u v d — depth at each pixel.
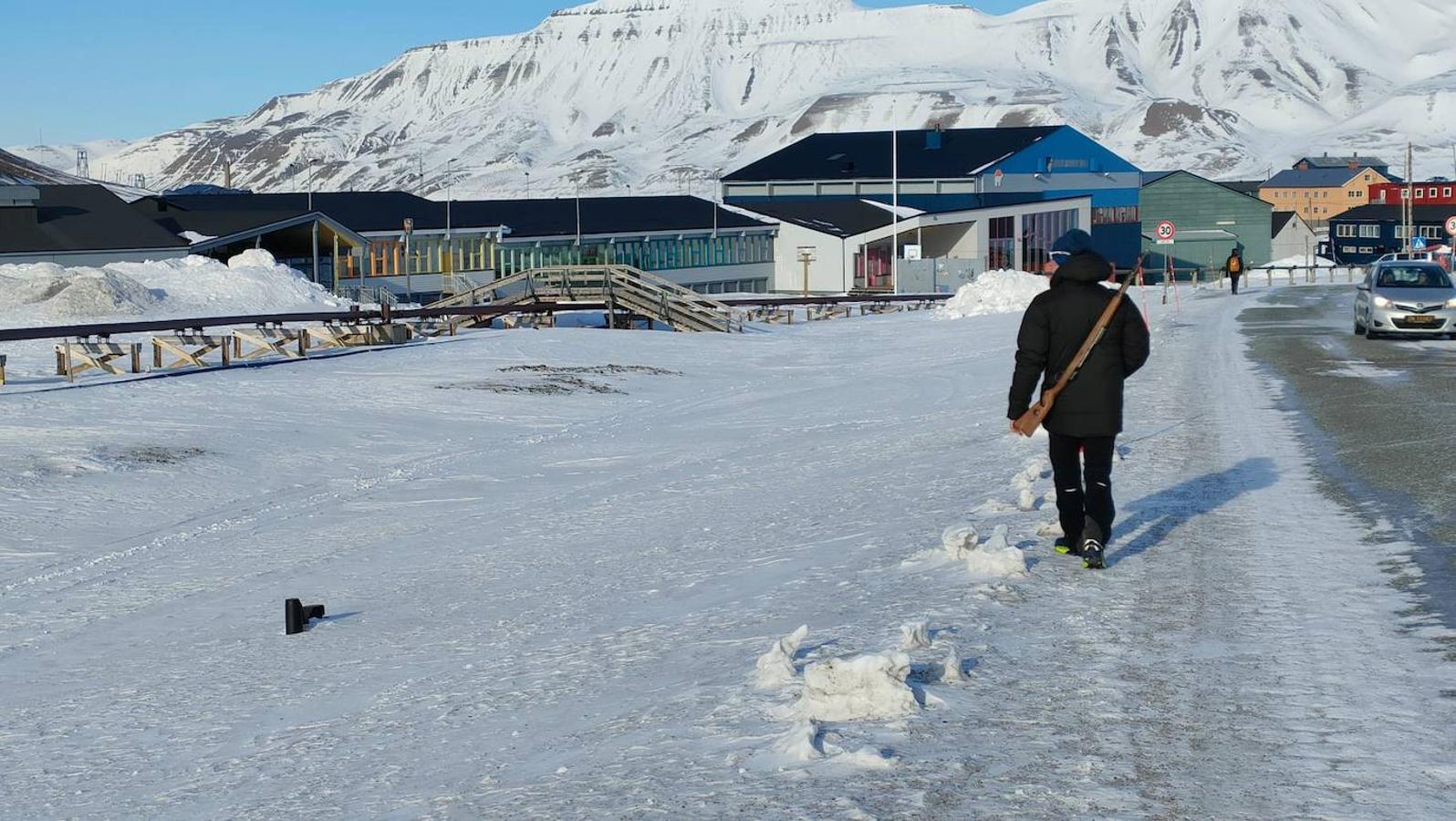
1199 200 138.12
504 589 10.68
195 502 17.11
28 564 13.70
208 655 9.45
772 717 5.91
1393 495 10.80
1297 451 13.62
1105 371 8.34
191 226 65.81
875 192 113.69
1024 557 8.73
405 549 13.29
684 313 52.22
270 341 35.59
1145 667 6.36
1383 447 13.55
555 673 7.59
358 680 8.19
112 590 12.25
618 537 12.59
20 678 9.23
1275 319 39.44
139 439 20.88
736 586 9.48
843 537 10.85
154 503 16.89
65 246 59.94
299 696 7.95
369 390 28.17
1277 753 5.14
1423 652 6.41
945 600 7.86
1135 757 5.15
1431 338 29.55
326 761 6.38
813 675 5.93
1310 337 31.27
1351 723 5.45
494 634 9.01
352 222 73.25
